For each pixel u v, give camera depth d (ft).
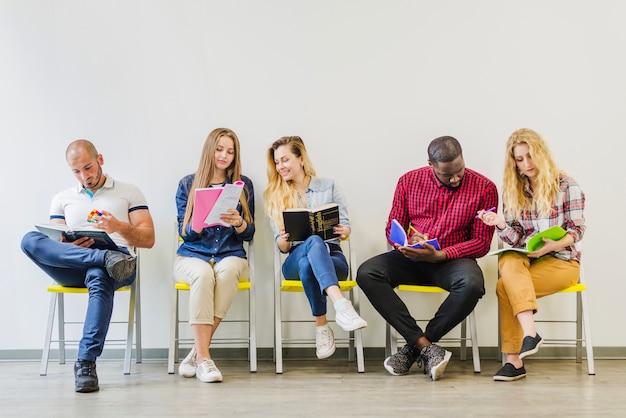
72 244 9.57
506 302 9.82
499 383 9.21
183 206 10.73
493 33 11.60
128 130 11.56
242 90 11.60
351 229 10.87
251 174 11.57
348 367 10.58
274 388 8.89
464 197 10.30
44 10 11.58
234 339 10.84
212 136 10.53
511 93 11.57
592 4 11.60
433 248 9.73
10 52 11.54
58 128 11.53
